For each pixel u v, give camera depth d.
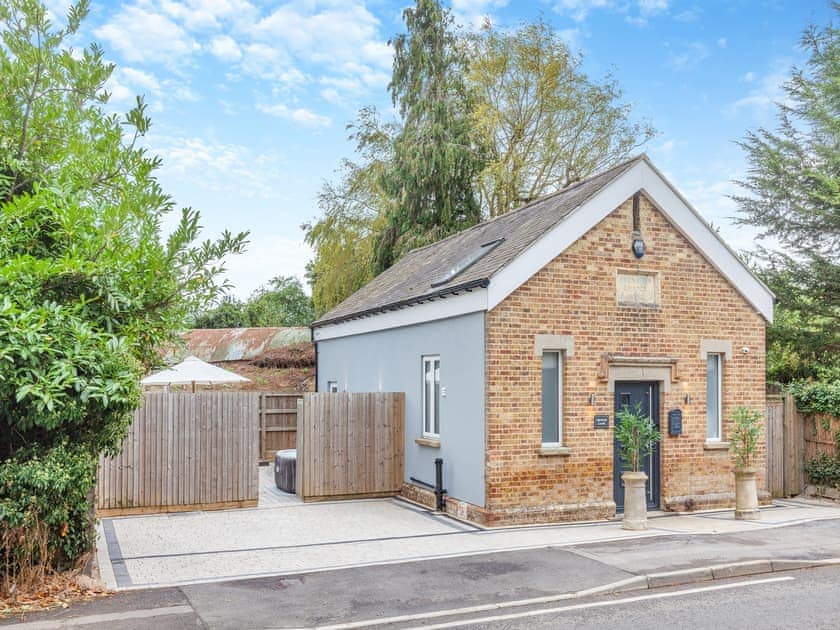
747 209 24.73
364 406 16.03
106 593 8.44
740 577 9.43
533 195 32.34
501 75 32.34
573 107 31.91
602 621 7.54
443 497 14.17
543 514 12.89
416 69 31.62
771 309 15.28
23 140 9.45
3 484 7.95
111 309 9.34
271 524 13.03
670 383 14.27
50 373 7.84
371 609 7.95
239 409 14.73
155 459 14.07
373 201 33.94
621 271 13.91
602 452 13.50
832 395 15.96
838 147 23.72
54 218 9.05
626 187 13.90
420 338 15.52
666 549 10.51
